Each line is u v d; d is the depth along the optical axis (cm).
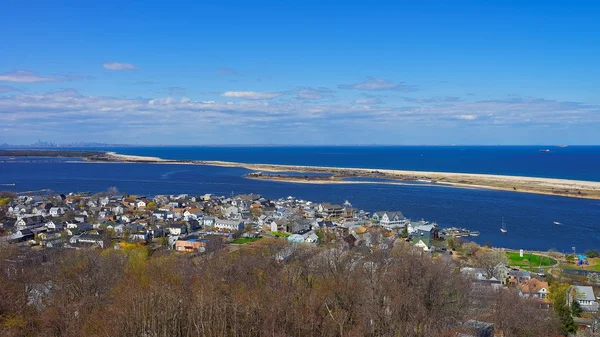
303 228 19525
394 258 11756
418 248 15200
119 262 11050
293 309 8069
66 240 16550
